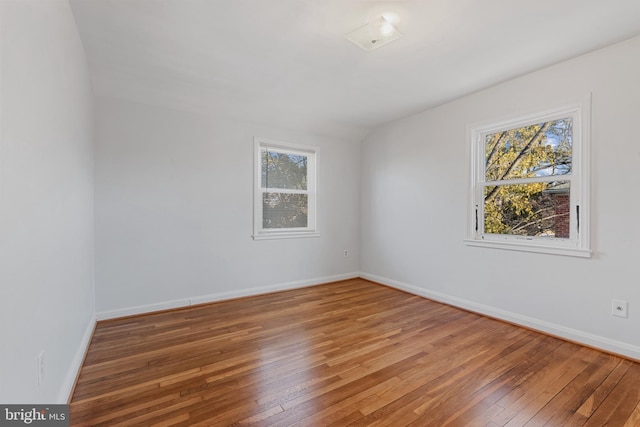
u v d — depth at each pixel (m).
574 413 1.62
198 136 3.43
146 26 2.02
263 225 3.98
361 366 2.09
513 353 2.28
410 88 3.07
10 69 1.00
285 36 2.15
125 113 3.01
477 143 3.24
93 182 2.83
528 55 2.41
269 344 2.42
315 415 1.59
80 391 1.79
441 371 2.03
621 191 2.22
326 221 4.46
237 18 1.94
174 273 3.29
